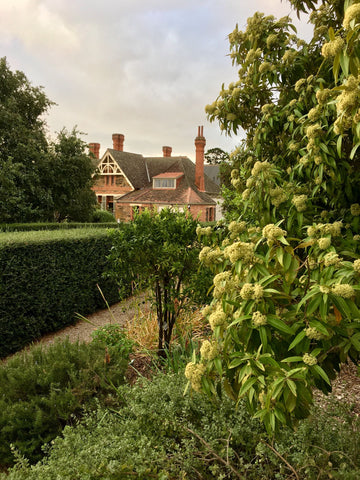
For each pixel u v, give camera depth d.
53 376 2.77
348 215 1.92
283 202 1.91
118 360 3.17
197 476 1.75
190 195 25.38
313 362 1.15
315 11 2.31
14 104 13.68
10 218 13.12
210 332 4.08
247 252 1.36
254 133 2.70
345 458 1.69
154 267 3.77
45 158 14.02
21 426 2.37
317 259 1.44
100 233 6.45
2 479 1.83
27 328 4.84
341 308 1.13
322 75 2.16
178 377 2.54
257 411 1.32
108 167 29.48
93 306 6.27
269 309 1.25
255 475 1.69
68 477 1.62
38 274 4.97
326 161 1.74
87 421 2.23
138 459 1.72
